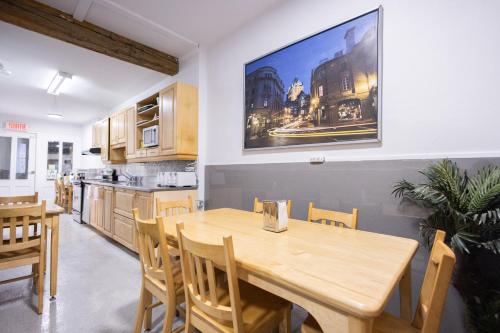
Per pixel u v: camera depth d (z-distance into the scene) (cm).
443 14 150
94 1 232
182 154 305
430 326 73
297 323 173
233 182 282
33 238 198
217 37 299
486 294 127
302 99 215
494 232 121
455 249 121
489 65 136
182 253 112
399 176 164
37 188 654
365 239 126
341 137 191
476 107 139
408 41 162
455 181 125
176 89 304
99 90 438
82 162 732
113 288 214
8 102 511
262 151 251
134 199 297
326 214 167
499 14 133
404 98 163
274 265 91
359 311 64
